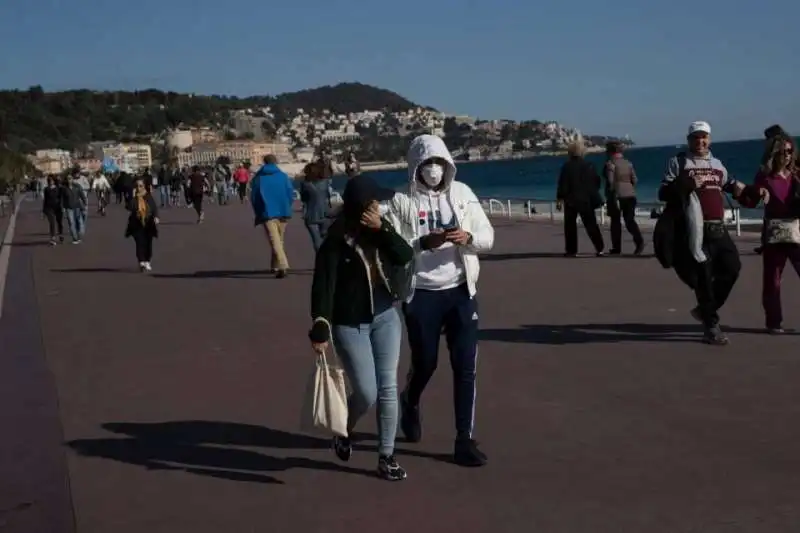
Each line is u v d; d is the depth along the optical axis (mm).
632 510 4754
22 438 6453
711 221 8438
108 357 9141
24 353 9492
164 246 22406
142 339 10039
